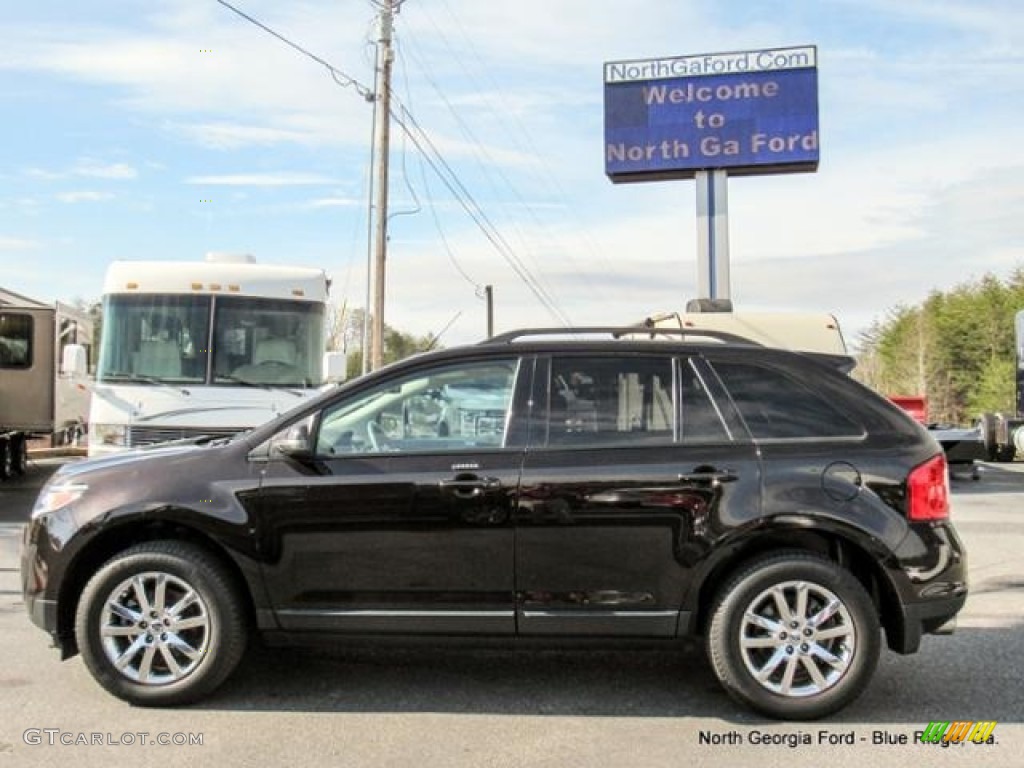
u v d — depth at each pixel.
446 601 4.72
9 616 6.55
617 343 5.02
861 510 4.64
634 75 25.00
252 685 5.13
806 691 4.61
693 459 4.72
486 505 4.69
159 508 4.74
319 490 4.73
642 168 24.88
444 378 4.97
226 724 4.56
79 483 4.92
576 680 5.27
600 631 4.70
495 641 4.75
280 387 11.00
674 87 24.84
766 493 4.66
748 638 4.62
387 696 4.98
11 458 16.36
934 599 4.67
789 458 4.73
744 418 4.84
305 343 11.30
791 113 24.36
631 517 4.66
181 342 10.88
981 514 12.31
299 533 4.74
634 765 4.12
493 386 4.95
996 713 4.78
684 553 4.66
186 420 10.58
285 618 4.77
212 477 4.82
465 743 4.35
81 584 4.98
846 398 4.90
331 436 4.89
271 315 11.20
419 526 4.70
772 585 4.61
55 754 4.18
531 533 4.69
